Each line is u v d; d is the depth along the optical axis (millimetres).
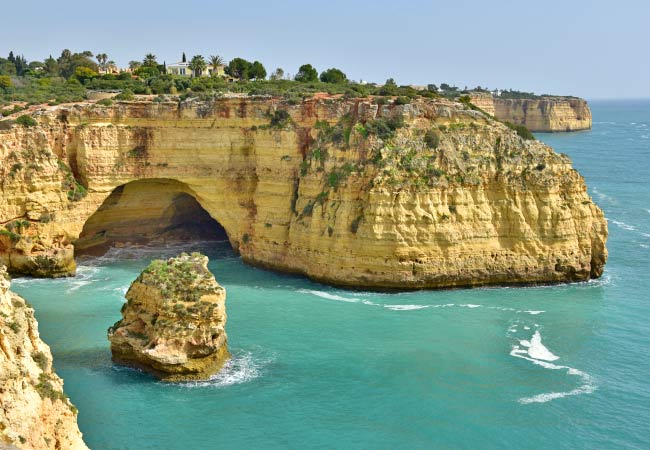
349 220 65875
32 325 29078
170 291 44375
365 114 69500
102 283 66438
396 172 65125
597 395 43906
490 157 68125
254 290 65062
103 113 74500
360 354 49594
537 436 39031
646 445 38219
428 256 64500
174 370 43938
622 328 55562
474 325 55875
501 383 45438
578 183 68938
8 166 68375
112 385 43375
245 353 49281
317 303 61156
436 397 43344
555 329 55250
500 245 66625
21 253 68062
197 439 37875
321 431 39094
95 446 36688
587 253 68312
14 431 24766
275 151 74000
